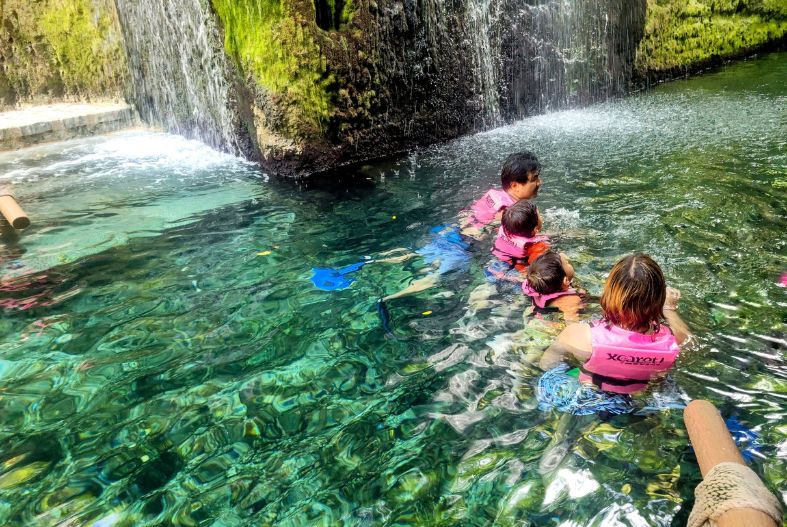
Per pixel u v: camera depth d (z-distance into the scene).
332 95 5.44
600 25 7.78
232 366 2.88
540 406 2.47
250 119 5.65
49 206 5.14
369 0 5.50
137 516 2.08
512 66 6.97
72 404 2.68
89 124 7.28
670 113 6.86
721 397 2.41
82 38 7.52
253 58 5.27
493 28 6.67
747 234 3.71
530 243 3.62
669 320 2.81
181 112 6.86
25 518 2.10
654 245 3.66
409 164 5.73
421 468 2.20
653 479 2.07
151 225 4.65
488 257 3.74
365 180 5.37
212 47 5.75
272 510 2.06
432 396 2.58
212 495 2.15
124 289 3.69
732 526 1.68
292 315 3.29
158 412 2.60
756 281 3.19
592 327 2.65
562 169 5.18
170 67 6.60
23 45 7.68
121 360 2.98
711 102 7.18
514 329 3.00
